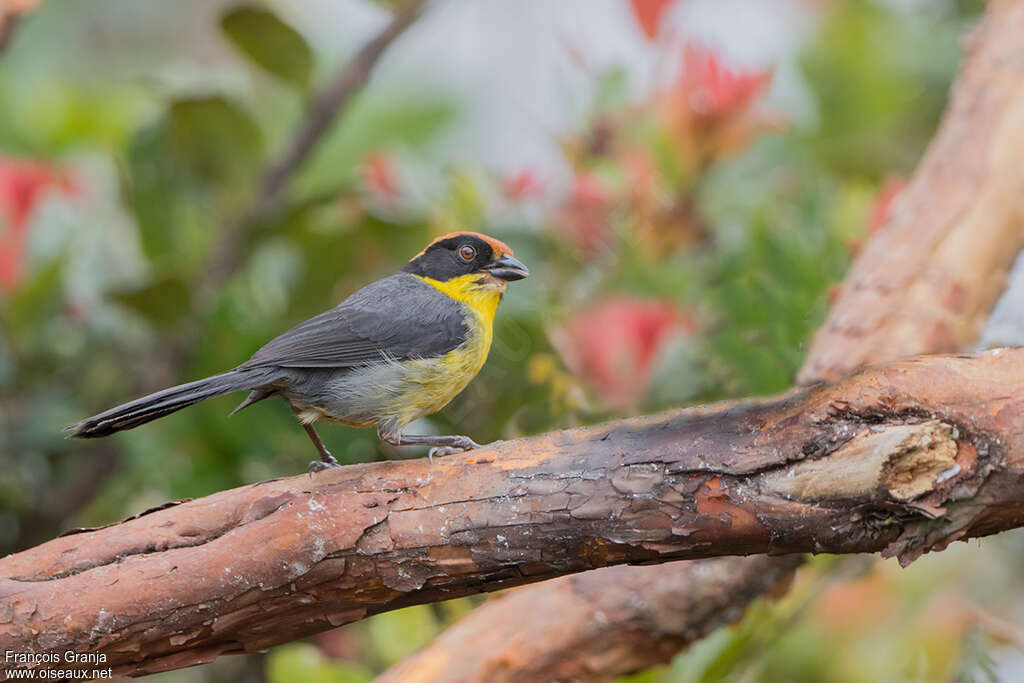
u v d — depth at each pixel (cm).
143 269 1115
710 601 875
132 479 1102
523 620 869
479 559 704
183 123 1065
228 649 740
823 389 677
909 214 977
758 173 1220
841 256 1076
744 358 987
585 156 1128
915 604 1009
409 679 849
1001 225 943
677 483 673
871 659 992
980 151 968
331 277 1093
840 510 647
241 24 1051
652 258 1100
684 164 1102
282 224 1062
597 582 877
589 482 687
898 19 1297
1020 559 1123
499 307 1084
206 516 727
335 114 1094
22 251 1069
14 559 723
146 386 1080
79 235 1143
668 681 952
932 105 1290
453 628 882
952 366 658
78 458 1106
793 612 948
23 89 1304
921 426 635
